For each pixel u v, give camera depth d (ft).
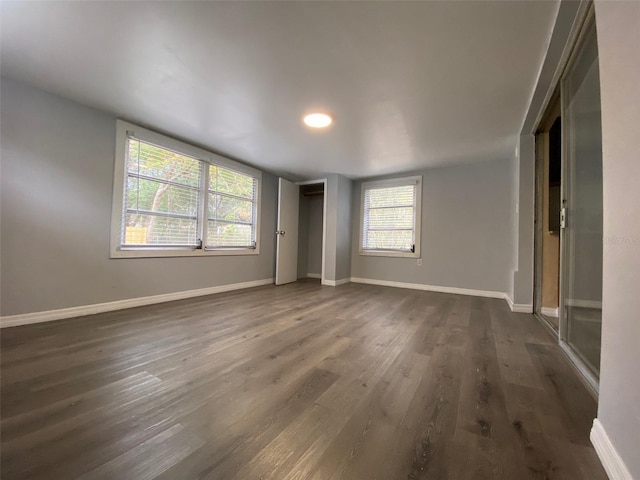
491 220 13.07
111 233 9.07
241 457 3.05
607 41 3.01
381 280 15.97
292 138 10.62
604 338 3.15
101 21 5.09
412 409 3.99
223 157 12.81
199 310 9.46
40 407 3.89
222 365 5.32
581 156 5.37
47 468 2.84
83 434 3.36
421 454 3.13
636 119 2.50
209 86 7.21
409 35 5.30
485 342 6.75
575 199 5.72
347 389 4.52
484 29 5.10
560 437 3.43
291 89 7.25
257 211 14.93
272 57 6.02
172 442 3.26
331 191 16.02
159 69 6.54
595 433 3.24
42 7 4.77
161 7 4.75
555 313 9.40
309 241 19.29
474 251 13.44
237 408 3.97
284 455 3.09
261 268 15.33
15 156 7.20
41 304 7.70
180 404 4.04
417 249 14.85
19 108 7.22
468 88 7.03
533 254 9.75
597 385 4.46
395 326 7.99
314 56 5.96
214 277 12.69
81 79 7.02
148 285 10.15
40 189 7.61
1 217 7.04
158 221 10.52
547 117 8.39
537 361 5.68
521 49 5.58
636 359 2.49
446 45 5.54
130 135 9.46
